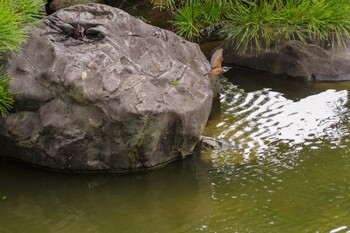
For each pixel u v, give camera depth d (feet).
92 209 21.30
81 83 21.77
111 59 22.70
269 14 30.04
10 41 21.66
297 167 23.79
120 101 21.85
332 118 27.71
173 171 23.39
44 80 22.22
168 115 22.41
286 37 30.35
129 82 22.31
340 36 32.01
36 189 22.24
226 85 30.81
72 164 22.77
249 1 30.81
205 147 24.76
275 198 21.83
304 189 22.35
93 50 22.98
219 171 23.48
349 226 20.20
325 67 31.53
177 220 20.68
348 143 25.53
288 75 31.73
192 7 30.83
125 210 21.26
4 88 22.20
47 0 30.76
